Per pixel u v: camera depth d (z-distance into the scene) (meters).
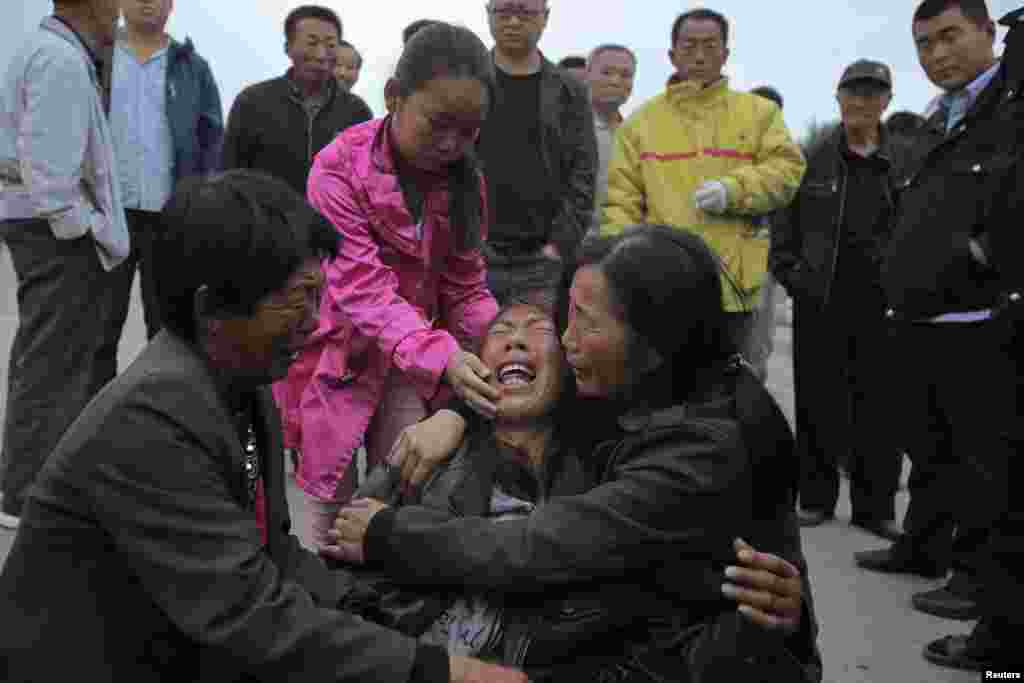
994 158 2.78
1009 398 2.65
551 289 2.02
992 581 2.73
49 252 3.46
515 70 4.17
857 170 4.39
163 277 1.47
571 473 1.86
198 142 4.77
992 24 3.41
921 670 2.84
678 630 1.70
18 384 3.50
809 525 4.37
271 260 1.43
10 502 3.52
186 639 1.54
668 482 1.64
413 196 2.30
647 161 4.28
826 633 3.11
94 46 3.57
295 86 5.09
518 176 4.08
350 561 1.78
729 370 1.79
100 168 3.48
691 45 4.22
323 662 1.49
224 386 1.55
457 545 1.68
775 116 4.25
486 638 1.75
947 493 3.56
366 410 2.38
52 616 1.46
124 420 1.42
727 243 4.16
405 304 2.25
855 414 4.29
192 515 1.43
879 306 4.23
